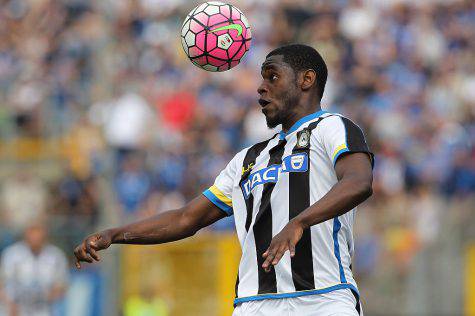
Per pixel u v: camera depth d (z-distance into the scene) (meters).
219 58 18.33
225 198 18.00
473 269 46.00
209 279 44.22
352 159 15.80
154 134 53.28
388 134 52.59
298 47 17.25
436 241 46.75
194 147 52.97
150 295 44.62
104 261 44.88
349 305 16.19
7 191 51.03
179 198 50.53
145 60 59.84
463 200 47.62
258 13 60.25
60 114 56.69
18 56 61.81
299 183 16.58
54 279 43.00
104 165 49.38
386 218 47.03
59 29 62.50
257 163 17.38
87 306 44.59
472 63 58.78
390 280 46.31
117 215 46.28
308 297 16.22
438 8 61.69
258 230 16.83
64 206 49.50
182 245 44.59
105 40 54.06
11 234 47.53
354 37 59.41
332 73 57.28
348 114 53.41
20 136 56.72
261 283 16.66
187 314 44.38
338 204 14.88
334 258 16.33
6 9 64.69
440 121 54.19
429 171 50.44
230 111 54.97
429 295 46.19
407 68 58.31
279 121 17.22
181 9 62.38
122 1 61.78
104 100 53.69
